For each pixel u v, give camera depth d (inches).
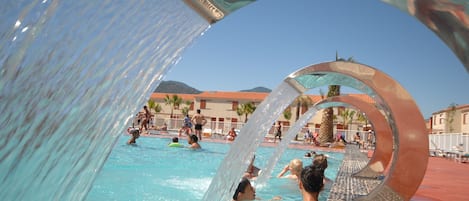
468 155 705.0
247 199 218.1
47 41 40.3
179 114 2637.8
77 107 47.0
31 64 39.7
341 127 2331.4
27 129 41.6
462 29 32.5
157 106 2630.4
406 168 157.2
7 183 41.4
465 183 294.7
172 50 61.5
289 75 162.9
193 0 56.6
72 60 44.4
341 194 192.4
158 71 60.4
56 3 39.3
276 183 291.9
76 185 51.0
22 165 42.5
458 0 30.3
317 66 157.6
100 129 52.2
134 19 51.4
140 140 737.6
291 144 990.4
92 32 45.7
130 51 52.9
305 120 289.0
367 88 165.9
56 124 44.7
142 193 244.2
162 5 54.6
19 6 36.6
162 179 300.8
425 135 156.6
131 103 56.6
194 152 555.8
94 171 53.8
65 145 47.3
